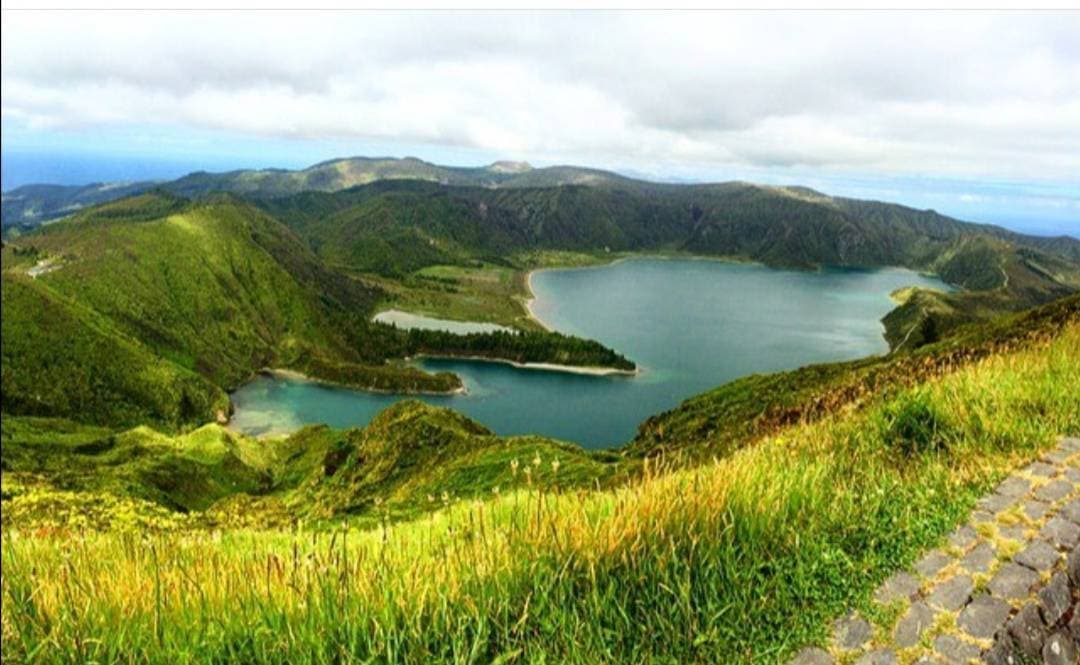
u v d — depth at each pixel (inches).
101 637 156.5
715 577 189.0
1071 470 269.6
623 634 171.0
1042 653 179.9
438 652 160.1
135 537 257.6
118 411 6638.8
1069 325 625.6
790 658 171.6
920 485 265.1
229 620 164.4
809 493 243.1
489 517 243.1
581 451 2171.5
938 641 176.2
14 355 6530.5
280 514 1747.0
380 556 201.8
